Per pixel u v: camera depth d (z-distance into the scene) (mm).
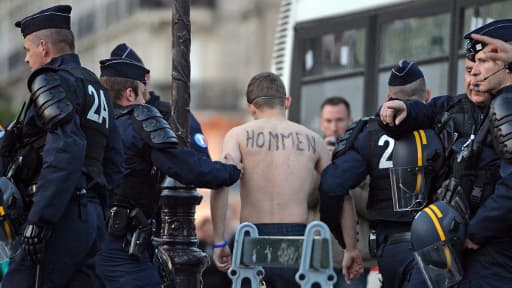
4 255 10047
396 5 15531
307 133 11266
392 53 15555
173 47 11617
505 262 8617
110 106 10297
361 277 13602
